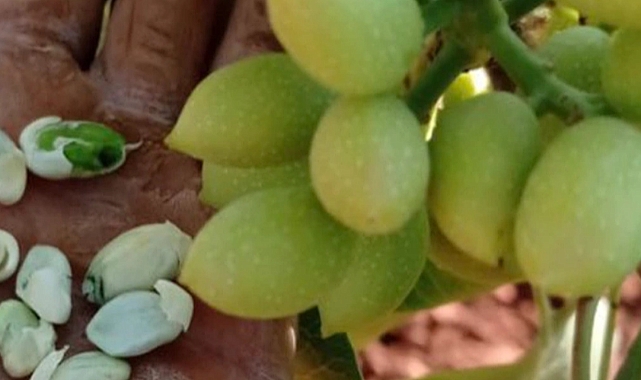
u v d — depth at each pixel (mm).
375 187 138
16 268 226
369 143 138
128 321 221
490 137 144
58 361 220
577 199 134
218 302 151
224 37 233
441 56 160
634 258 136
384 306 164
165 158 236
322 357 245
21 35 236
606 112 149
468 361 811
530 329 826
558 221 135
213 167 172
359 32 135
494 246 145
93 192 233
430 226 176
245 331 227
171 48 236
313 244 150
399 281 163
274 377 227
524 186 143
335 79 138
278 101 157
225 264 149
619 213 134
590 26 176
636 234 135
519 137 144
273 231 149
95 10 240
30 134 230
